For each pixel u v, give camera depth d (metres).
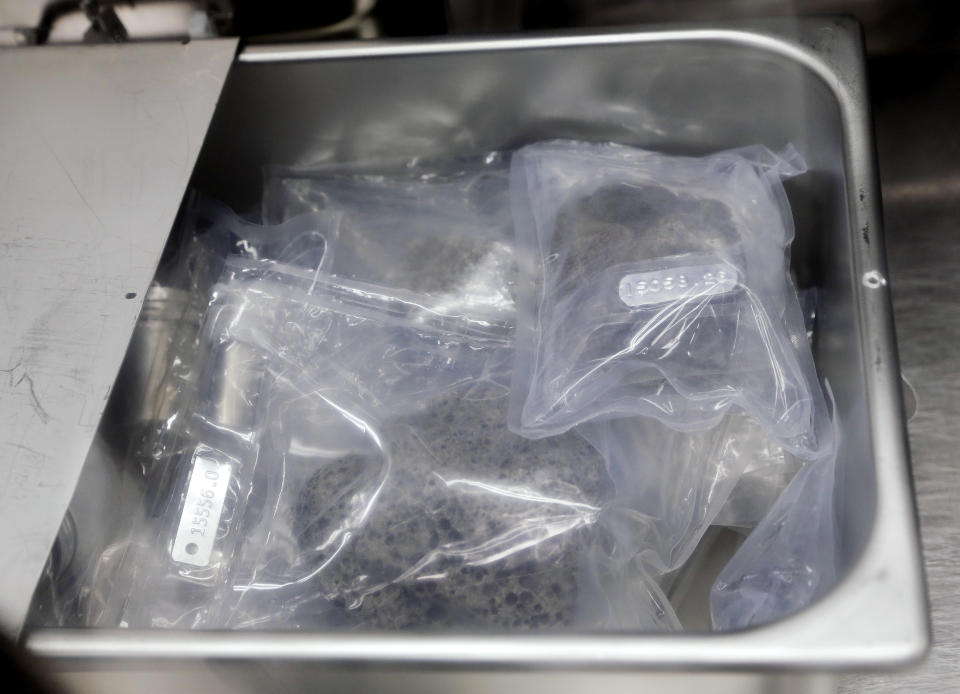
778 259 0.58
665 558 0.54
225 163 0.69
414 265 0.63
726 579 0.51
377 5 0.69
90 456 0.47
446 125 0.68
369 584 0.48
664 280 0.55
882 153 0.83
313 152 0.70
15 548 0.44
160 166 0.58
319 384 0.57
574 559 0.48
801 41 0.59
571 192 0.61
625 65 0.62
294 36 0.71
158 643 0.41
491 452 0.51
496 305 0.60
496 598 0.47
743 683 0.40
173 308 0.61
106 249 0.54
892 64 0.80
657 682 0.41
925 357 0.77
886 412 0.46
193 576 0.52
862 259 0.52
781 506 0.52
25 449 0.47
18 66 0.64
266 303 0.60
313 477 0.53
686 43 0.60
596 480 0.51
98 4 0.67
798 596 0.48
